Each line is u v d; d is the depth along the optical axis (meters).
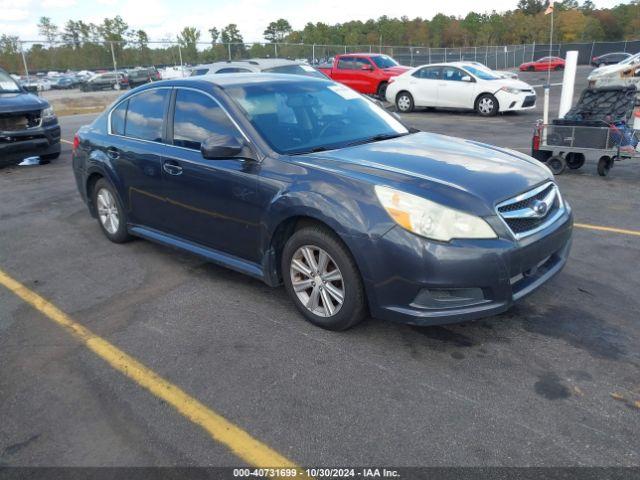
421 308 3.07
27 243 5.51
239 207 3.79
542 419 2.65
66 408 2.87
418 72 16.58
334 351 3.30
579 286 4.09
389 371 3.08
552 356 3.18
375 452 2.47
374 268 3.09
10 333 3.68
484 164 3.53
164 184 4.40
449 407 2.76
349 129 4.18
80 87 24.06
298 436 2.59
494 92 15.12
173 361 3.26
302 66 12.75
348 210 3.14
